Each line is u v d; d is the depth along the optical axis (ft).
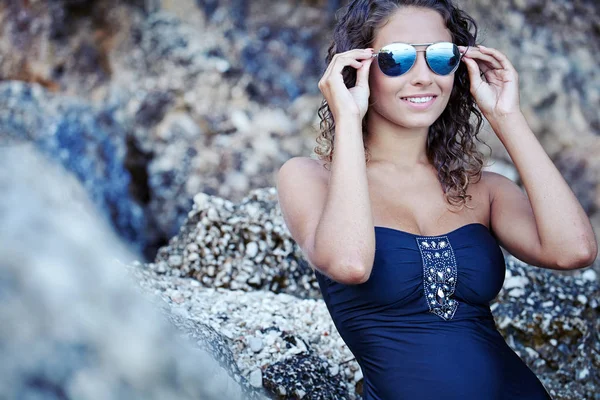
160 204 21.34
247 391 7.59
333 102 7.50
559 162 21.07
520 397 7.51
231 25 24.35
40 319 3.88
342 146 7.29
